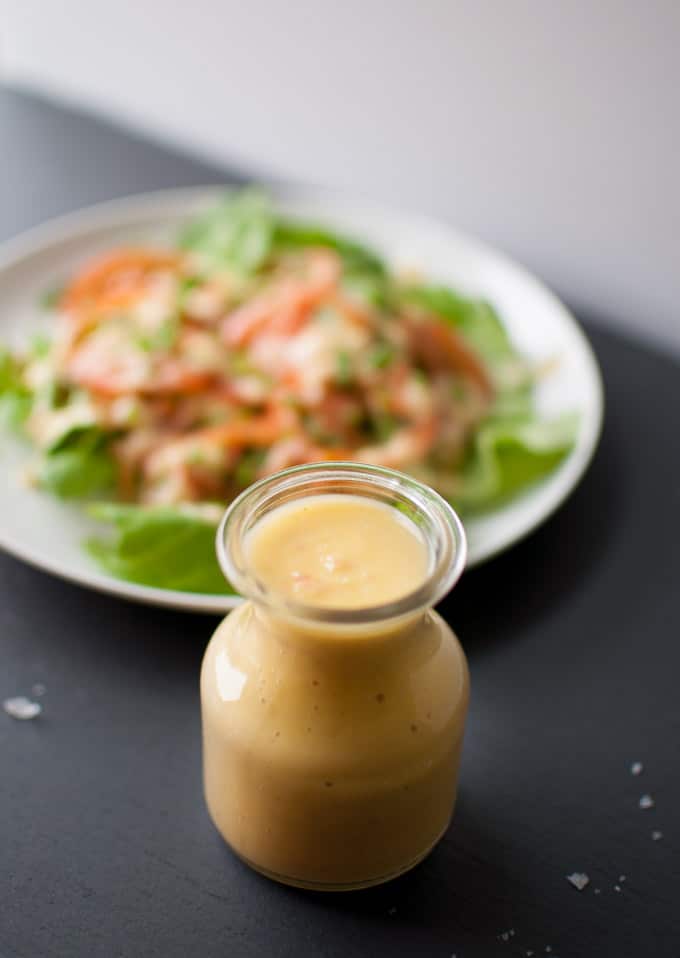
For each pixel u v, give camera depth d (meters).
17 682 0.50
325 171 0.89
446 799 0.43
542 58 0.73
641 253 0.76
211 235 0.73
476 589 0.54
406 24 0.78
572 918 0.43
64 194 0.84
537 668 0.51
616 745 0.49
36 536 0.56
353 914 0.43
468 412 0.63
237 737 0.40
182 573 0.54
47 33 0.98
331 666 0.39
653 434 0.65
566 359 0.66
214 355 0.63
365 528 0.41
